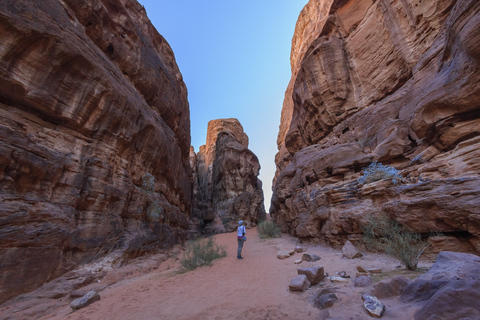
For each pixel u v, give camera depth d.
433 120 6.73
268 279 5.72
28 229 6.12
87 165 8.76
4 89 6.80
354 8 14.64
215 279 6.33
